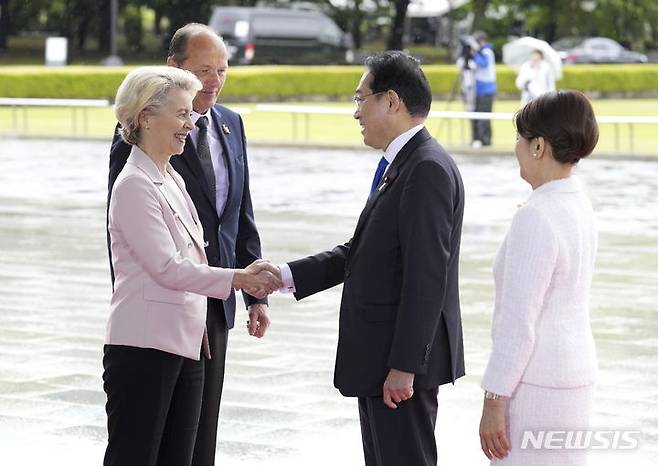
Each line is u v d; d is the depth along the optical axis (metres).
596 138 7.93
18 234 26.72
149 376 8.88
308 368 15.62
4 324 18.05
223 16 85.81
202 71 10.20
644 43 108.12
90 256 24.03
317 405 13.95
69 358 16.05
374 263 8.97
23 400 14.05
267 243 25.09
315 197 33.28
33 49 105.25
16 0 105.06
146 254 8.75
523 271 7.71
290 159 44.56
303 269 9.73
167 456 9.22
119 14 105.56
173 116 8.89
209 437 10.21
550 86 45.94
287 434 12.84
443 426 13.25
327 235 26.36
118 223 8.84
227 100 72.38
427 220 8.71
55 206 31.31
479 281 21.52
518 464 7.94
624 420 13.36
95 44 108.44
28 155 44.81
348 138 51.66
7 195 33.41
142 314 8.86
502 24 108.94
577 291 7.88
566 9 107.12
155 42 106.38
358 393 9.04
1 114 62.81
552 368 7.80
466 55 47.31
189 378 9.19
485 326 18.09
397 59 9.05
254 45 85.75
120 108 8.92
